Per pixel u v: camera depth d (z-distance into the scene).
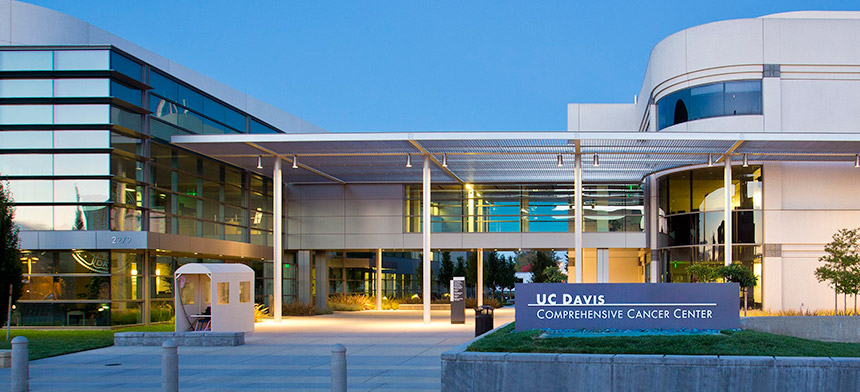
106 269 25.14
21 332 23.62
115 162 25.42
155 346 19.56
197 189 30.19
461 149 27.53
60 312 25.06
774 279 30.61
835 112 30.58
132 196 26.03
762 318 16.75
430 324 27.44
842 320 16.98
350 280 44.78
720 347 12.68
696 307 15.55
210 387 12.84
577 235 28.16
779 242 30.80
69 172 25.08
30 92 25.20
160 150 27.56
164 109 27.81
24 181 25.08
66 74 25.19
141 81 26.69
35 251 25.16
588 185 36.19
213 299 21.50
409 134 25.48
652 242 35.34
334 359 10.62
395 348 18.58
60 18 27.08
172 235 26.70
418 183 36.91
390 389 12.42
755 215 31.25
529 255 64.44
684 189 33.19
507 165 31.33
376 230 36.78
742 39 31.00
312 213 37.34
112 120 25.23
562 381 11.68
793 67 30.83
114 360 16.77
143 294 26.66
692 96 31.77
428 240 27.89
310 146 26.95
